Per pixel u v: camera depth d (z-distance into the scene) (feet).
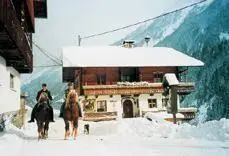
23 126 80.74
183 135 47.24
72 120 49.78
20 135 54.49
